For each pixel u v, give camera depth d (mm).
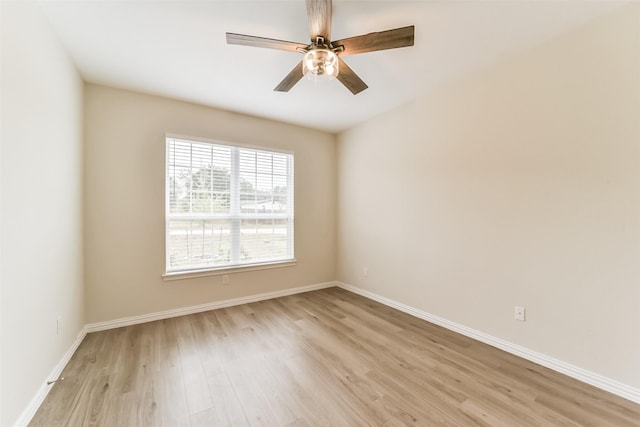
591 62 1874
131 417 1569
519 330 2254
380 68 2500
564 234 2014
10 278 1389
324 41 1681
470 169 2602
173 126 3061
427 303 3006
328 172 4324
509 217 2318
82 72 2480
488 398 1740
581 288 1935
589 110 1889
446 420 1553
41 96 1729
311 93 2961
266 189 3766
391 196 3451
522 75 2229
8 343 1366
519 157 2252
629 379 1737
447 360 2189
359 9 1776
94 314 2678
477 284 2547
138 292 2883
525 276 2221
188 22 1880
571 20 1868
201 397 1744
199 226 3270
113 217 2758
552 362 2064
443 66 2455
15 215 1438
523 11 1787
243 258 3574
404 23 1907
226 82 2699
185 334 2629
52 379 1861
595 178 1871
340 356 2246
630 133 1730
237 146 3475
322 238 4273
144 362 2141
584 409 1645
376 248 3680
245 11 1784
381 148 3588
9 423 1368
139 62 2350
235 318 3035
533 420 1555
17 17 1459
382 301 3574
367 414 1600
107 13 1783
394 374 1997
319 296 3863
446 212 2812
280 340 2521
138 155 2873
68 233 2201
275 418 1568
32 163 1618
